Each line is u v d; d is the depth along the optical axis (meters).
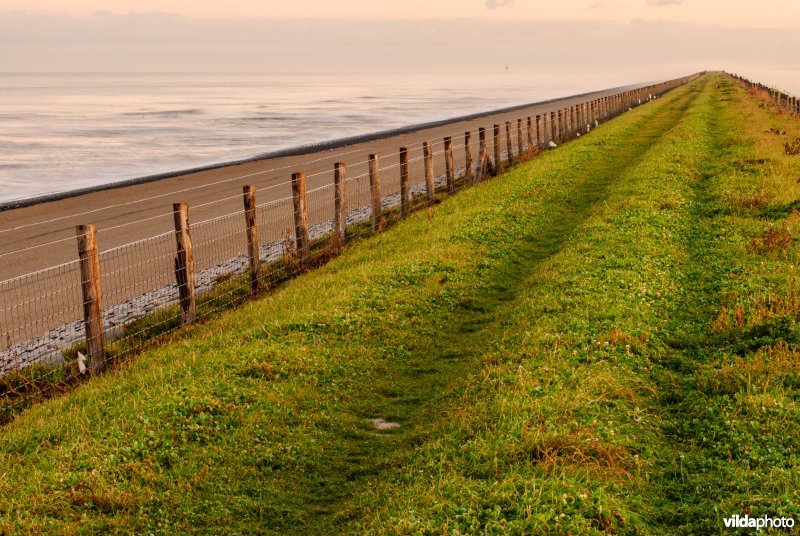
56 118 110.44
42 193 41.62
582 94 171.38
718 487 7.64
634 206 21.42
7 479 8.75
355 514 8.07
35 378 13.55
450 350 13.08
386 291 15.81
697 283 14.99
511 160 37.22
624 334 11.69
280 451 9.58
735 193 22.67
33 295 19.69
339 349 12.84
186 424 10.02
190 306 15.85
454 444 8.82
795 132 38.03
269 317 14.77
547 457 7.89
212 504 8.45
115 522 8.02
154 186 40.34
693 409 9.58
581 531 6.70
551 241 20.23
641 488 7.73
